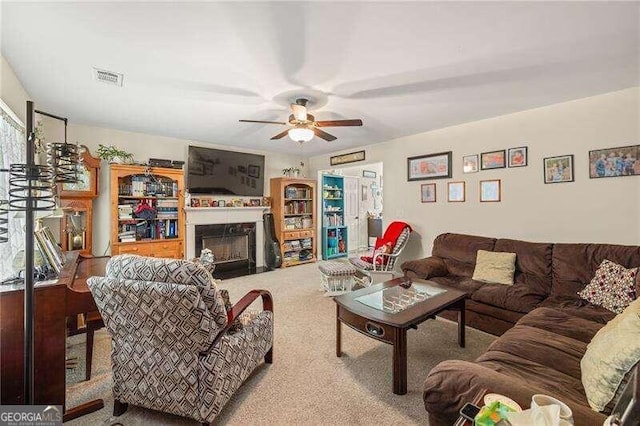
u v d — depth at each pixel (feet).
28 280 4.22
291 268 18.57
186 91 9.16
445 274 11.64
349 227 24.91
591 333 5.89
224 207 17.03
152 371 5.21
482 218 12.49
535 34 6.24
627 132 9.16
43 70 7.82
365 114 11.51
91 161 12.18
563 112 10.35
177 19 5.67
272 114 11.46
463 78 8.33
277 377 6.82
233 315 5.80
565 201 10.37
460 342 8.25
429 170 14.30
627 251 8.25
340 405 5.90
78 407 5.65
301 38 6.30
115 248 12.82
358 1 5.17
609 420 2.58
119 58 7.18
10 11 5.39
